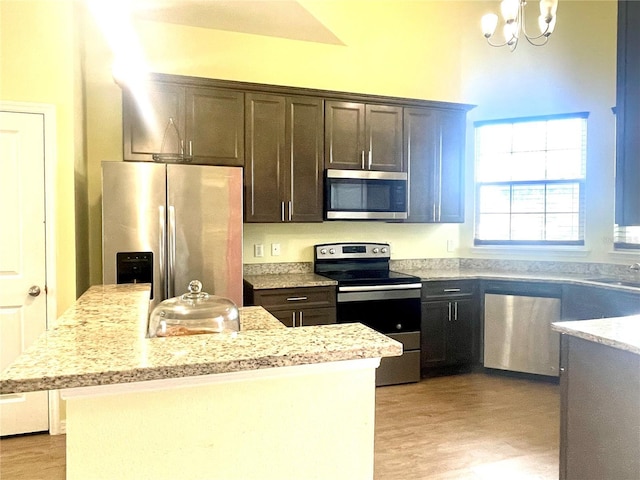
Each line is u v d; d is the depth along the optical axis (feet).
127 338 3.59
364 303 11.50
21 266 8.91
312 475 3.43
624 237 12.07
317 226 13.01
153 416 3.07
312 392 3.41
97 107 11.10
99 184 11.12
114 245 9.16
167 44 11.57
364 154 12.20
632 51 4.58
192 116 10.77
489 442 8.55
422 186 12.85
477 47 13.93
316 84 12.82
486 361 12.56
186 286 9.56
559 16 13.00
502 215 13.92
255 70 12.30
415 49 13.65
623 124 4.68
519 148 13.62
